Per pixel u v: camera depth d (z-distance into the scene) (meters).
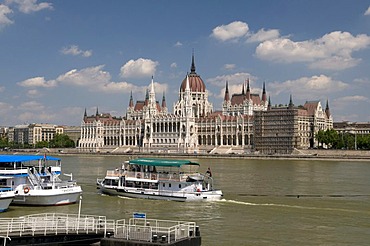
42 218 58.72
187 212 76.00
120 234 52.75
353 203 86.62
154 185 91.56
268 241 56.78
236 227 64.44
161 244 49.19
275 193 102.06
